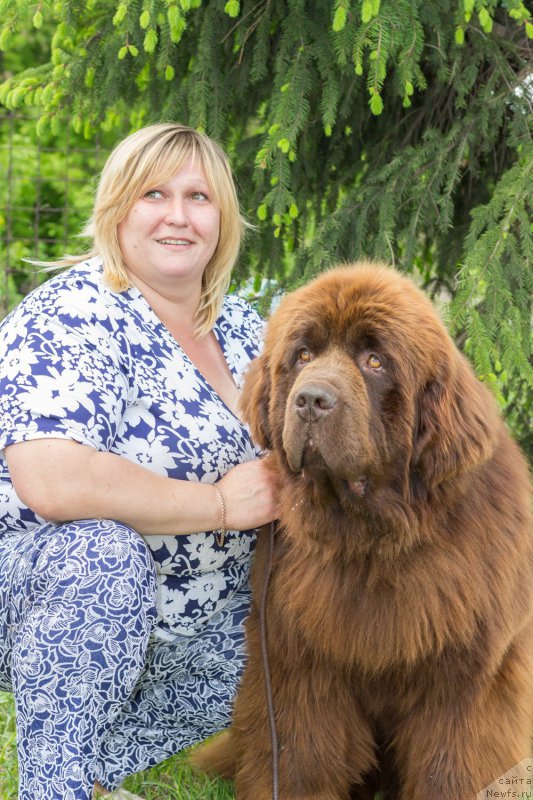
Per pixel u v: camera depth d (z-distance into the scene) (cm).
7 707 365
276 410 280
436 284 487
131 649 256
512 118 441
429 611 266
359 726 289
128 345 287
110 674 254
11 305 912
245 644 301
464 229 462
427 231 458
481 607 266
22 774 256
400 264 414
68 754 252
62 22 448
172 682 307
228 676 303
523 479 292
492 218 391
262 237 462
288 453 264
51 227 1020
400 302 270
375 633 270
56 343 269
